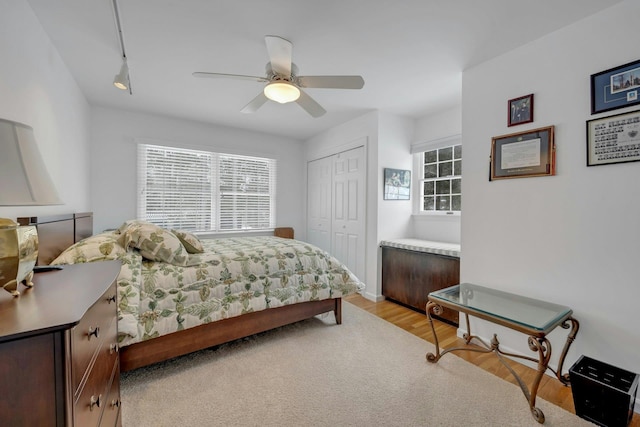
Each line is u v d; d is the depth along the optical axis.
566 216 1.82
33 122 1.68
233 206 4.16
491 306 1.82
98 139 3.23
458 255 2.66
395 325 2.69
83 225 2.56
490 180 2.22
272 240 3.14
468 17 1.74
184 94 2.90
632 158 1.56
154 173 3.57
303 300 2.41
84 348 0.79
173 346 1.84
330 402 1.60
